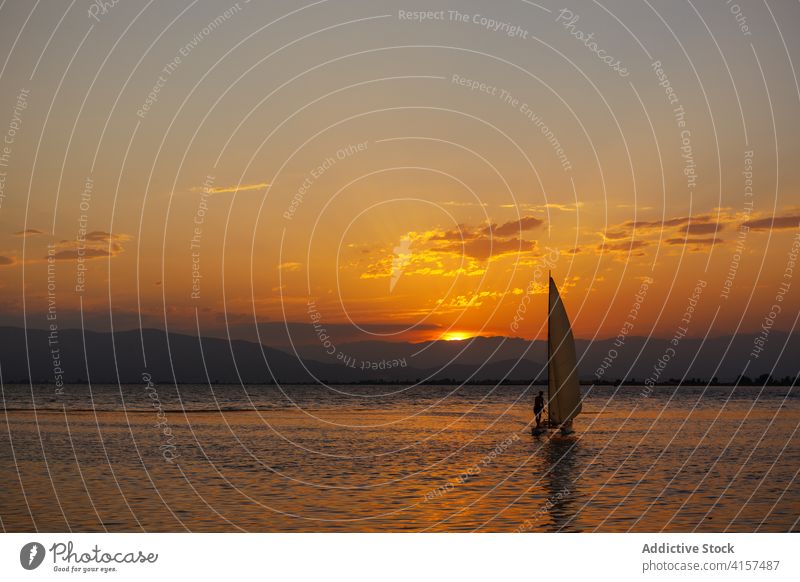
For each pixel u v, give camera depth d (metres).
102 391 163.88
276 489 27.84
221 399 132.88
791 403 115.31
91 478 29.80
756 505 24.80
